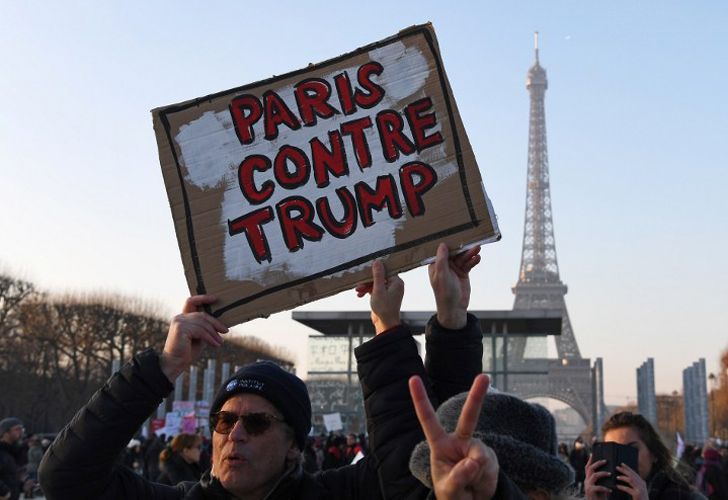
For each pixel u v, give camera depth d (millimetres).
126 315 84438
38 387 86188
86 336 82625
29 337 81312
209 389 52031
